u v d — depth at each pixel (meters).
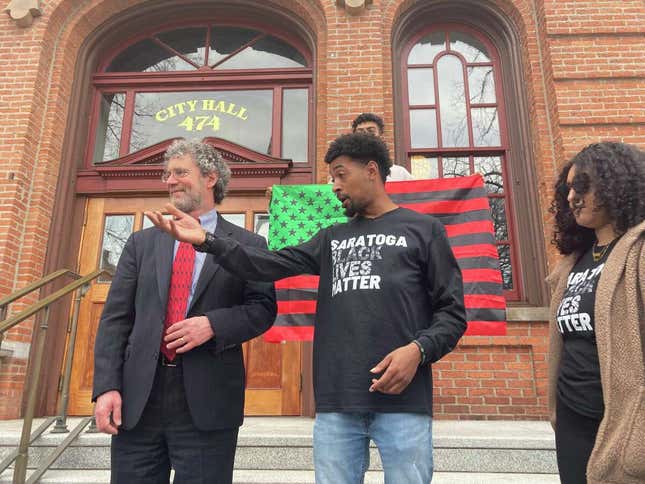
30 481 2.74
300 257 1.82
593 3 5.39
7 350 4.46
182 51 6.23
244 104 5.79
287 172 5.35
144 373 1.78
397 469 1.49
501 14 5.84
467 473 2.96
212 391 1.79
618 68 5.17
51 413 4.73
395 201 3.76
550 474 2.94
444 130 5.64
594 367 1.50
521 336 4.62
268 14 6.09
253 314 1.88
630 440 1.29
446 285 1.63
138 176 5.43
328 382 1.60
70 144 5.50
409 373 1.45
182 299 1.92
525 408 4.47
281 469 3.01
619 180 1.53
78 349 4.91
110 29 6.11
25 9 5.49
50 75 5.56
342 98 5.25
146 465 1.76
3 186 4.97
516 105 5.57
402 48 5.90
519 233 5.20
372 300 1.61
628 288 1.40
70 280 5.14
